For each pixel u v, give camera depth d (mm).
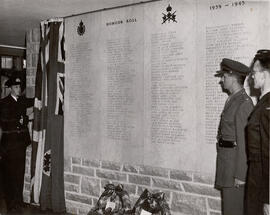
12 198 5070
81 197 4750
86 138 4699
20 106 5133
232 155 3195
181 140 3822
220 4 3527
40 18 4957
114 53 4391
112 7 4395
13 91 5113
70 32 4844
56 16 4863
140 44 4145
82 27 4711
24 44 7359
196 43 3699
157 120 4008
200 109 3680
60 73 4902
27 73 5477
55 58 4926
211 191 3611
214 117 3584
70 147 4871
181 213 3824
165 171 3951
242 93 3238
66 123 4914
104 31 4488
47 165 4945
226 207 3266
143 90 4125
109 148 4461
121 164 4344
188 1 3750
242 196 3180
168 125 3920
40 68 5086
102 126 4531
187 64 3768
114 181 4410
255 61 2838
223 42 3514
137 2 4141
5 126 5055
